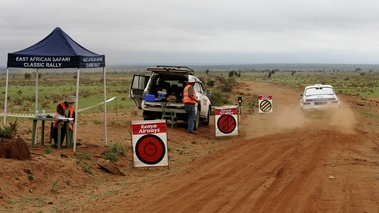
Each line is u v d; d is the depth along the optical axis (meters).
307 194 9.70
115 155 13.87
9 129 12.55
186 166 13.57
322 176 11.51
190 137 19.70
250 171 12.27
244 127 23.77
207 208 8.72
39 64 13.80
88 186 11.07
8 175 10.07
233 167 12.91
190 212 8.48
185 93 20.58
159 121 13.20
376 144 17.69
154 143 13.21
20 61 13.88
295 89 67.88
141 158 13.23
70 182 10.98
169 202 9.24
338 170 12.28
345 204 8.90
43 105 35.38
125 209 8.80
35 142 14.61
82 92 55.38
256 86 77.50
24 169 10.55
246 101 44.81
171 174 12.35
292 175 11.64
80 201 9.64
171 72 21.06
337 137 18.86
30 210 8.85
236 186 10.55
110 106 36.19
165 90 21.39
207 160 14.30
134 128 13.23
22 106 36.59
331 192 9.86
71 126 14.84
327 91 27.39
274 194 9.72
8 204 9.11
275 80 119.00
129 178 12.17
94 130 19.30
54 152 13.46
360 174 11.81
